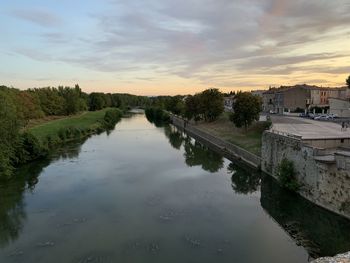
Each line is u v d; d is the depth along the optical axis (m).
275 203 31.81
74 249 22.45
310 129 50.81
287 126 55.62
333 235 24.92
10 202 32.00
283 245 23.16
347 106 78.88
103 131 92.00
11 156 44.41
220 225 26.39
